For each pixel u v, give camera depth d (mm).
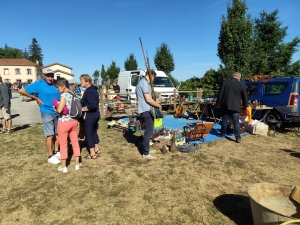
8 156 5125
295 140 6504
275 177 4090
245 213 3033
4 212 3039
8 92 7117
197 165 4594
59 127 4086
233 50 16234
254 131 7164
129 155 5176
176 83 23891
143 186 3732
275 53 20172
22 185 3766
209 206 3188
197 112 10820
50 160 4695
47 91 4484
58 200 3320
